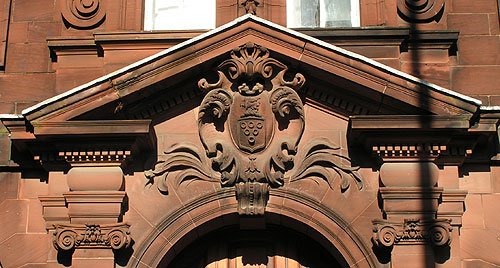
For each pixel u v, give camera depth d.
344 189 12.13
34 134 11.91
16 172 12.70
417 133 11.86
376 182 12.16
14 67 13.32
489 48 13.18
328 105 12.39
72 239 11.80
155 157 12.33
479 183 12.41
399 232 11.72
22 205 12.55
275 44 12.05
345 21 13.66
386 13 13.26
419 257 11.66
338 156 12.25
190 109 12.48
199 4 13.73
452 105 11.79
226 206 12.12
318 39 12.45
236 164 12.13
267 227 12.70
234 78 12.19
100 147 12.05
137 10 13.48
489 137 12.24
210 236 12.78
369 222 12.01
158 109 12.38
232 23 12.05
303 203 12.11
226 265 12.66
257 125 12.16
